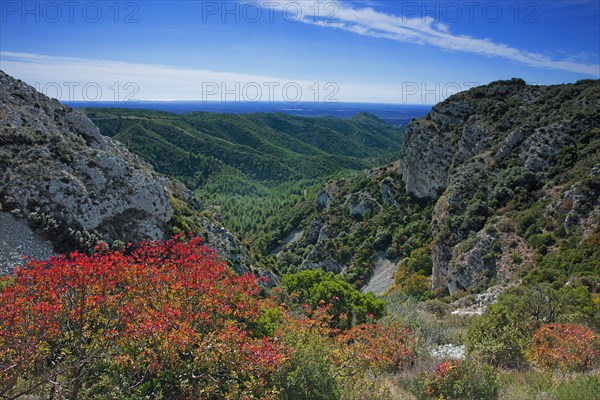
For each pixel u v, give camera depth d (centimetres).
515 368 1291
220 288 1152
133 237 3219
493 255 3950
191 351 893
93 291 923
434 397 1023
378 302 2358
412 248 6266
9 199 2845
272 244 10119
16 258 2583
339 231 8025
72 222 2978
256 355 884
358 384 1018
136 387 817
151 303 1016
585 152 4581
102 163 3403
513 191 4794
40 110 3903
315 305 2195
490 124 6347
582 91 5747
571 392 927
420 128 7406
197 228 3953
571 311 1780
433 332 1852
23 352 767
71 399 776
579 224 3544
